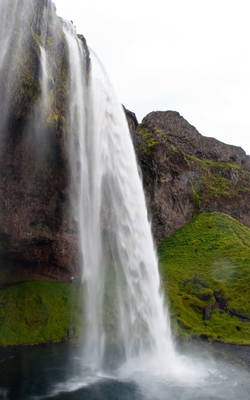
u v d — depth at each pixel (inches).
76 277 1428.4
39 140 1152.2
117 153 1749.5
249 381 981.8
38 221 1264.8
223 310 1674.5
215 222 2819.9
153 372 1031.6
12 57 1029.8
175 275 1971.0
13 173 1142.3
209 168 3513.8
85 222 1434.5
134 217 1829.5
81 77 1423.5
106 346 1187.3
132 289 1588.3
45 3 1256.8
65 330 1195.3
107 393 858.8
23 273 1310.3
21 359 1007.0
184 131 3823.8
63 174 1280.8
